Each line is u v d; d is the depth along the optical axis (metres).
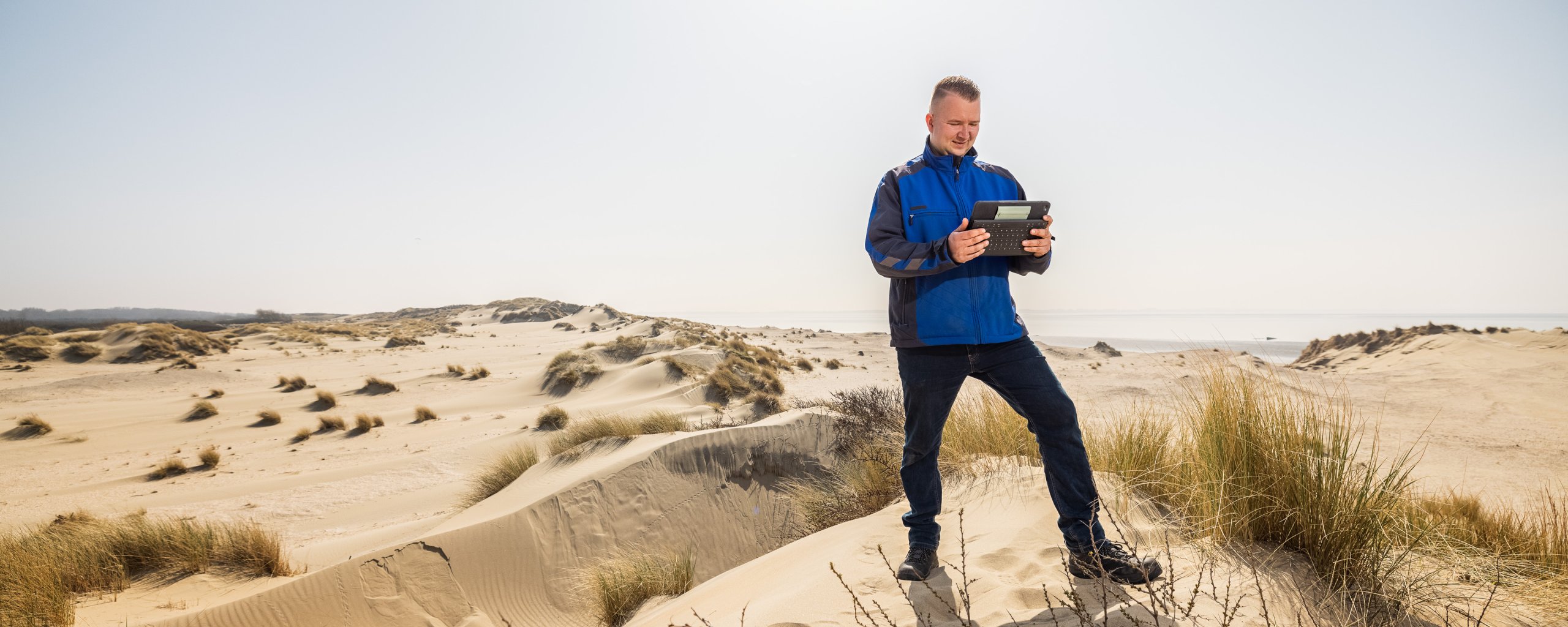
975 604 2.25
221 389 26.31
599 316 79.44
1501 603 2.16
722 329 71.81
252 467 14.90
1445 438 15.81
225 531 7.60
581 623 5.98
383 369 34.97
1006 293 2.40
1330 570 2.28
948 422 5.11
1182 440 3.31
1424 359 36.16
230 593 6.48
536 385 26.48
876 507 5.43
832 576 2.64
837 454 8.98
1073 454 2.35
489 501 8.85
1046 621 2.03
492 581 6.18
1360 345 45.50
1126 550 2.38
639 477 8.11
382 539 8.61
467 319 91.75
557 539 6.95
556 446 11.02
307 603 5.25
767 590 2.87
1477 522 3.48
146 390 26.91
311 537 10.08
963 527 3.10
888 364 41.47
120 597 6.24
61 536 7.06
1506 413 20.22
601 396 24.27
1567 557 2.68
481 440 17.31
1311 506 2.42
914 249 2.21
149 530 7.30
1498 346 36.09
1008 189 2.50
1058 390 2.35
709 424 11.87
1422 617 2.06
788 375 32.22
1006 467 4.09
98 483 13.63
